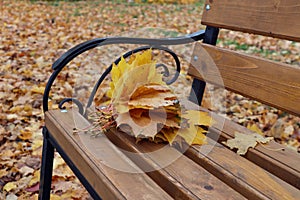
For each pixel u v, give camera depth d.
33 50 4.71
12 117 2.79
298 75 1.52
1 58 4.24
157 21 7.48
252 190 1.29
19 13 7.58
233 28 1.74
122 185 1.28
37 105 3.05
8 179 2.19
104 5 9.22
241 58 1.70
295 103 1.52
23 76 3.71
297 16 1.53
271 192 1.28
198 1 10.27
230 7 1.76
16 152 2.40
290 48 4.93
